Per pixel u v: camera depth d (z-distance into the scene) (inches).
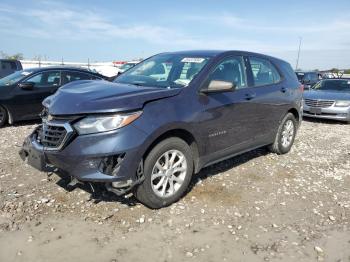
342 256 131.7
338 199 183.0
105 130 140.3
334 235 146.4
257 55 228.7
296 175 215.3
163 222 149.4
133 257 125.3
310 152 271.7
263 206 169.5
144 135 145.0
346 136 348.2
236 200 173.9
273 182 201.2
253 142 218.1
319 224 155.1
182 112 161.2
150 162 151.7
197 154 174.9
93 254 126.1
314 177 214.2
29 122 373.1
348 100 424.5
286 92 243.9
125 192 148.3
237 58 207.9
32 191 174.6
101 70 1008.2
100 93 156.2
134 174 145.9
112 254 126.5
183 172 167.0
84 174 142.7
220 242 136.7
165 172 159.5
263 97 216.8
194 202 169.0
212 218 154.9
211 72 183.6
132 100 147.5
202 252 129.9
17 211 154.2
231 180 199.9
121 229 142.8
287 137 256.2
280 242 138.8
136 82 190.1
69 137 142.0
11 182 185.5
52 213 153.7
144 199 154.8
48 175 193.8
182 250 130.5
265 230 147.3
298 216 161.5
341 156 265.0
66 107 148.3
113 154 140.4
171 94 161.5
